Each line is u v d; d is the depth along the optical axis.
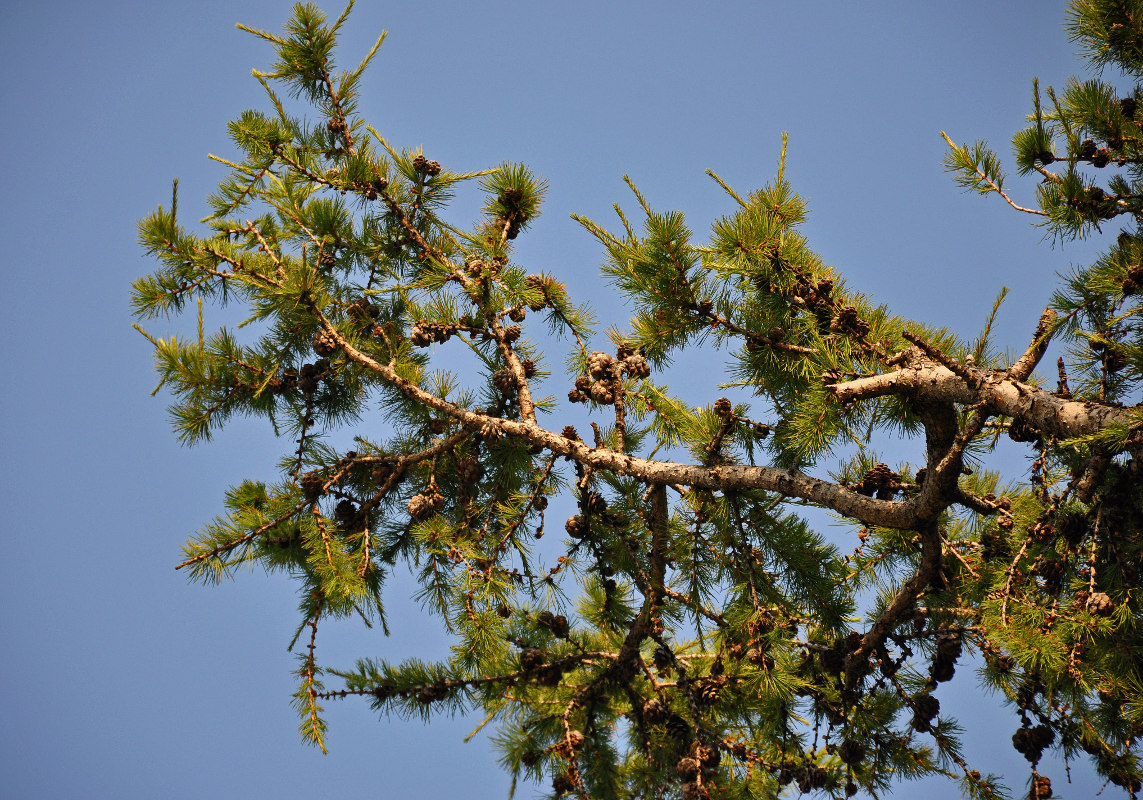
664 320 9.73
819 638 10.20
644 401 10.27
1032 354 7.55
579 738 10.47
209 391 10.41
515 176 12.21
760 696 9.90
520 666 10.39
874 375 8.53
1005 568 9.05
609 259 9.75
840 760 10.80
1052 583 8.14
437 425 11.55
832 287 9.22
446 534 9.48
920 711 9.19
